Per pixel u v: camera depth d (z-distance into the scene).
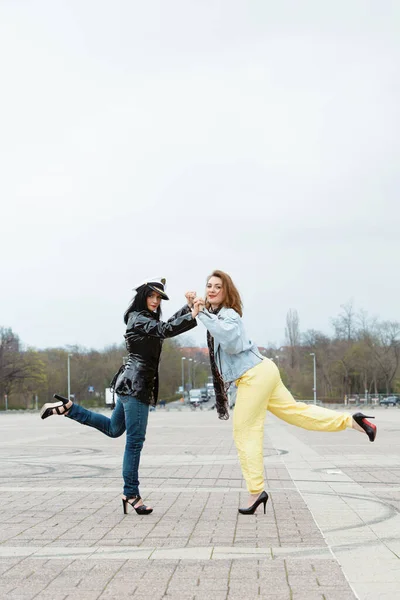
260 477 6.24
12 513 6.62
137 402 6.46
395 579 4.09
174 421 36.66
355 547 4.98
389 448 15.27
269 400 6.29
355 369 83.88
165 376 106.25
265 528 5.73
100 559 4.69
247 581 4.08
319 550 4.89
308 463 11.62
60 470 10.79
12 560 4.68
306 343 97.12
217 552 4.85
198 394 90.81
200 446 16.44
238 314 6.27
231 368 6.20
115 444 17.72
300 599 3.71
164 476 9.75
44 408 6.59
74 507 6.98
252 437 6.25
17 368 87.31
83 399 95.94
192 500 7.39
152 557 4.73
